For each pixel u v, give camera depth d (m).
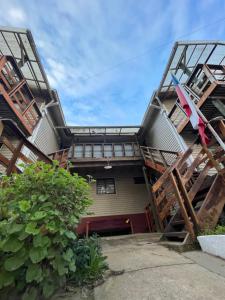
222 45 7.47
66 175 2.07
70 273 2.09
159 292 1.78
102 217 9.29
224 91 5.75
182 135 7.93
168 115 8.64
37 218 1.51
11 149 3.62
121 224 9.12
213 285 1.84
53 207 1.75
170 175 4.25
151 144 10.94
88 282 2.11
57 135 10.86
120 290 1.90
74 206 2.01
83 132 11.66
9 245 1.39
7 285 1.38
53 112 9.84
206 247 2.99
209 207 3.68
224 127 3.95
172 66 8.34
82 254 2.29
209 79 5.80
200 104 6.03
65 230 1.71
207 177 4.68
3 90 5.19
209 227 3.49
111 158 9.66
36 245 1.44
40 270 1.45
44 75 8.16
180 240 4.11
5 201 1.73
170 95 9.72
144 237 5.13
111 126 11.14
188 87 6.93
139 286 1.95
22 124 6.04
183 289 1.80
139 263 2.75
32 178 1.93
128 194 10.20
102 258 2.44
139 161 9.73
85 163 9.51
